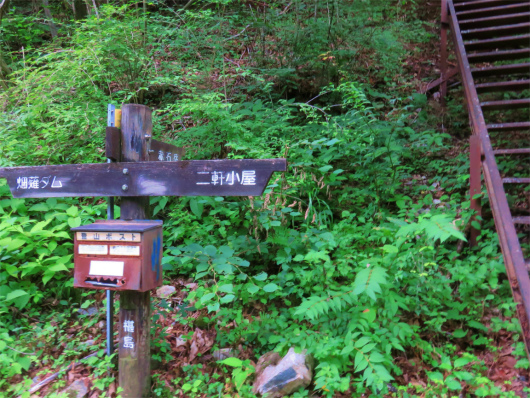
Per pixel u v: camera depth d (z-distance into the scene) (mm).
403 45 7445
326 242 3439
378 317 2789
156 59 5680
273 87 5965
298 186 4070
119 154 2541
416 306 2920
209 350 2902
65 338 2945
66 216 3570
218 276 3312
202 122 4824
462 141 5617
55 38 6105
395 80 6777
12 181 2727
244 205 3566
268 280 3340
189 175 2398
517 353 2670
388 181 4602
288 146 4004
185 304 3178
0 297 2992
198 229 3623
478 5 6516
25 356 2738
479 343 2830
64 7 7977
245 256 3574
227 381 2584
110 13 4828
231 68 5992
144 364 2457
